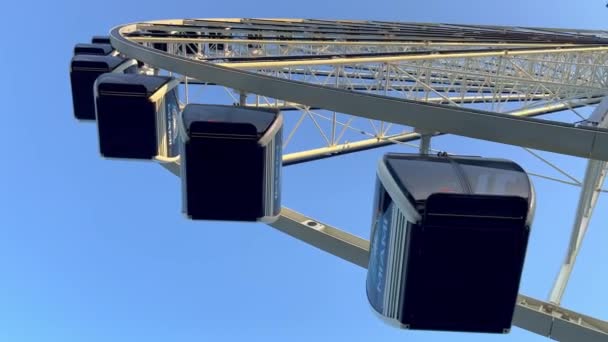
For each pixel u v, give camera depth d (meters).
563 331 8.62
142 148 10.98
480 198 6.47
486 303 6.89
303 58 14.44
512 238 6.59
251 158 8.62
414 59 16.19
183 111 8.98
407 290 6.87
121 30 18.33
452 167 7.11
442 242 6.63
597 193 13.63
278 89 8.65
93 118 13.73
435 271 6.75
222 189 8.80
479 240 6.61
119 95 10.62
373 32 27.97
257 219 9.04
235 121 8.62
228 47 20.58
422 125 7.38
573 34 40.75
